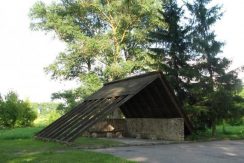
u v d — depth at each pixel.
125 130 26.11
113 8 36.28
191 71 22.45
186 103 22.78
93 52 36.03
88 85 36.09
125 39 38.34
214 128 22.81
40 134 22.86
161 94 20.66
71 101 36.31
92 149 16.81
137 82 20.83
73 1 37.22
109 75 36.25
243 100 22.73
